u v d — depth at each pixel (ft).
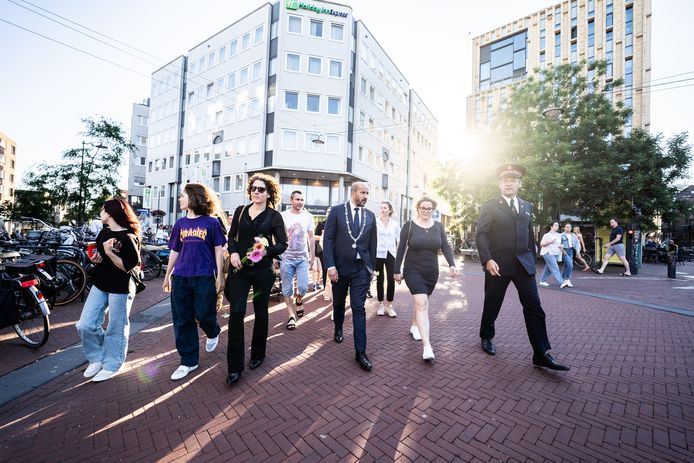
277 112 79.92
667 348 12.97
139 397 8.77
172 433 7.25
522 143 53.67
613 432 7.39
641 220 54.70
